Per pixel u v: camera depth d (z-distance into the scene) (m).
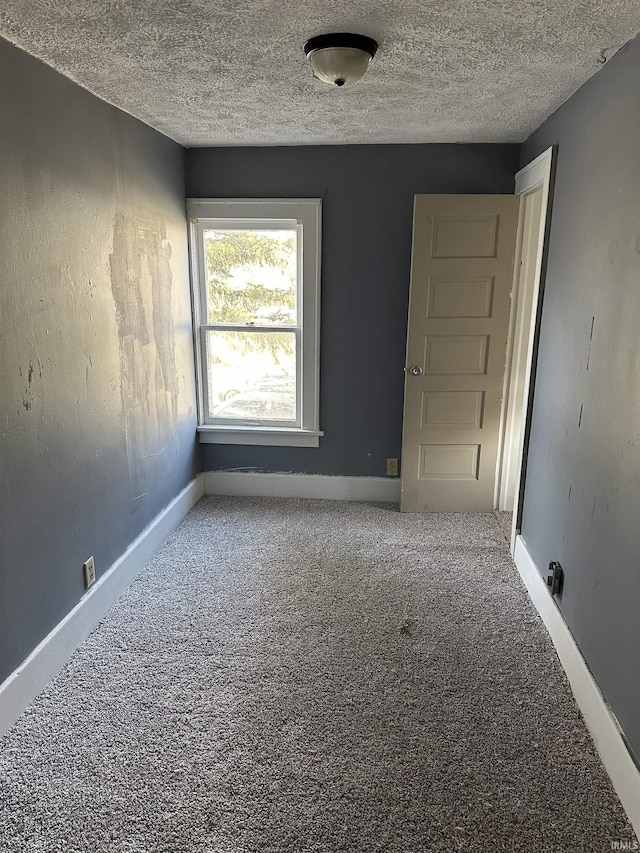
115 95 2.46
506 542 3.40
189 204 3.64
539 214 3.44
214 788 1.73
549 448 2.63
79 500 2.39
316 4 1.60
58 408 2.20
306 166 3.57
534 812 1.65
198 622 2.58
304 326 3.79
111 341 2.64
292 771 1.79
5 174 1.85
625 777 1.65
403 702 2.09
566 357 2.43
